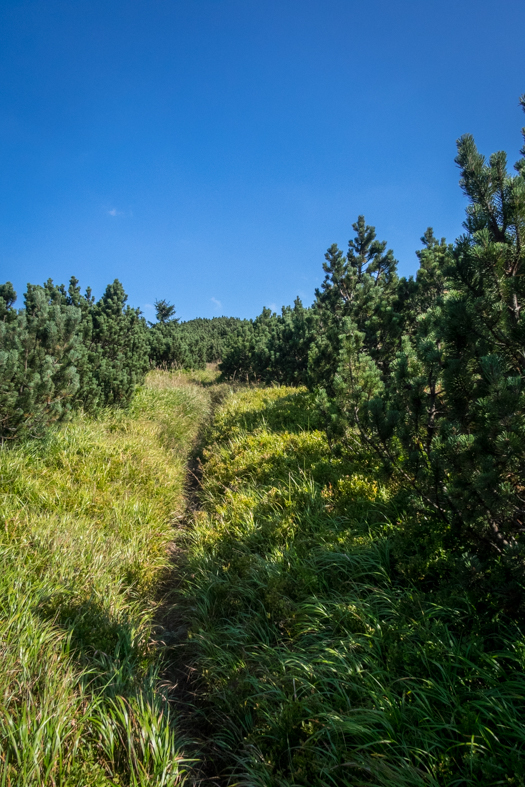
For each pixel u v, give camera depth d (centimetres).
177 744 252
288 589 366
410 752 214
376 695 245
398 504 427
